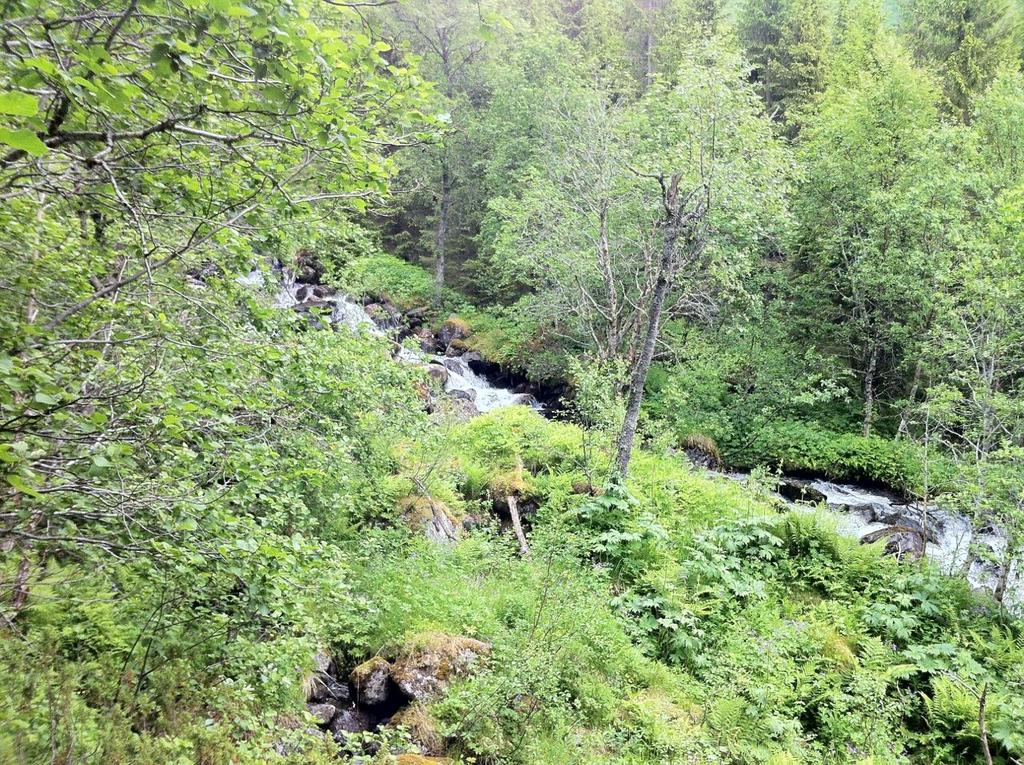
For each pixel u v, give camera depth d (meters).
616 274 18.70
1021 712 7.46
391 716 6.36
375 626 7.09
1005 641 9.05
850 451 18.03
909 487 16.66
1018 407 10.77
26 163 2.96
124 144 3.45
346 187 4.17
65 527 3.49
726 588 9.98
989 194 15.53
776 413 19.88
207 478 3.99
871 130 18.81
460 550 9.50
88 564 4.36
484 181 27.56
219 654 4.83
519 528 11.09
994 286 11.27
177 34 2.63
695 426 19.48
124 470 3.16
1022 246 10.85
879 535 13.16
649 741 6.70
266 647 4.93
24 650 3.92
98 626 4.50
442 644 6.84
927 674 9.02
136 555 3.61
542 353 22.95
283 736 4.84
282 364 5.25
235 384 4.39
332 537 7.75
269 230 4.76
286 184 4.29
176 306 4.74
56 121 2.72
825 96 24.47
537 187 18.94
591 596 8.51
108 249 4.56
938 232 15.98
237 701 4.82
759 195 13.55
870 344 19.27
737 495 13.19
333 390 6.12
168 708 4.29
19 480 2.48
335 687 6.51
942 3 25.38
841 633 9.59
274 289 6.87
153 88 3.10
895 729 8.01
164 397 3.43
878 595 10.55
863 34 27.02
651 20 35.59
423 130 4.00
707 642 8.89
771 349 19.84
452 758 5.85
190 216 3.80
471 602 8.02
